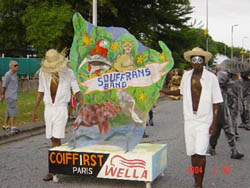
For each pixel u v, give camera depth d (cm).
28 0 2578
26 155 782
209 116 517
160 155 585
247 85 1093
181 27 3331
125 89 609
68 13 2291
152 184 569
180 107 1853
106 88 618
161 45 588
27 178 607
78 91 616
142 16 2970
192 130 518
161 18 3177
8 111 1029
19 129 1055
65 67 588
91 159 564
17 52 3906
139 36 3038
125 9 2842
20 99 1920
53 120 598
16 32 3066
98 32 621
